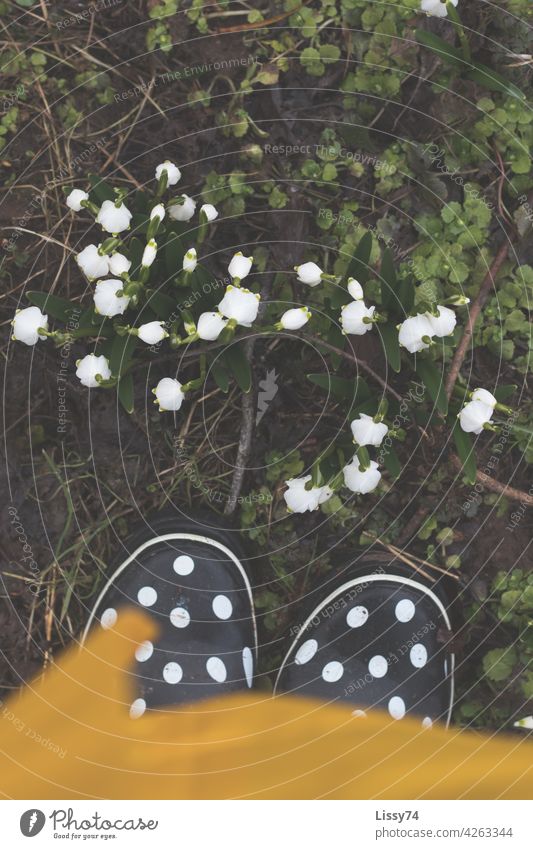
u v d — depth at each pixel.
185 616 1.13
